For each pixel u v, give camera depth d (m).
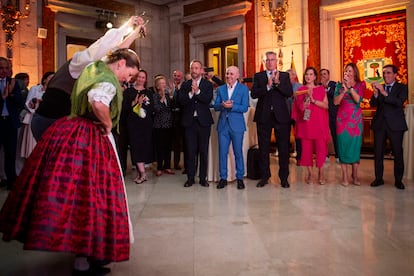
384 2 7.84
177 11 11.41
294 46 9.18
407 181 5.20
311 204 3.92
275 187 4.89
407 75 7.73
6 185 5.28
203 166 5.11
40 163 2.06
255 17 9.84
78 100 2.15
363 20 8.38
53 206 1.92
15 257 2.60
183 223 3.31
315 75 5.02
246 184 5.16
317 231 3.01
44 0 9.35
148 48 11.55
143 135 5.46
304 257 2.46
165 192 4.73
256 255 2.51
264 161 4.98
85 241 1.95
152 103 5.82
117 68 2.33
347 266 2.30
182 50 11.48
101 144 2.16
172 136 6.35
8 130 4.88
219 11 10.28
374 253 2.51
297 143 6.78
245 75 9.52
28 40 9.09
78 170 2.03
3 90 4.80
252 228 3.12
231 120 4.83
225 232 3.03
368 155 7.97
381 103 4.77
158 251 2.62
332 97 7.14
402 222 3.22
